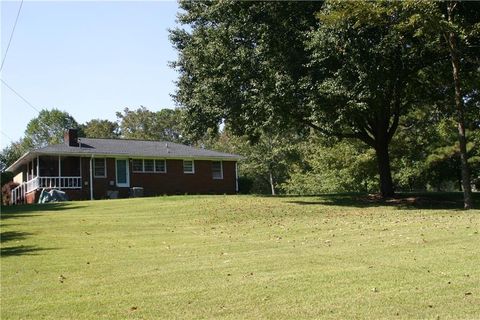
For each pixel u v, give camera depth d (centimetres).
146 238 1240
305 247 1039
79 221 1584
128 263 912
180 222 1574
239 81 2012
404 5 1541
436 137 3050
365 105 1770
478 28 1658
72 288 735
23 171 3634
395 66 1939
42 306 643
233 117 2184
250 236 1241
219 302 642
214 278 773
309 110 1970
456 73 1731
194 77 2406
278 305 622
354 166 3294
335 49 1777
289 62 1914
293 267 836
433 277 736
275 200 2128
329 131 2195
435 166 3200
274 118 2023
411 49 1875
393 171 3416
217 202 2058
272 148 4941
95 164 3222
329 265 842
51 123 7706
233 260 914
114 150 3300
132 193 3206
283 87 1883
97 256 991
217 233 1319
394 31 1723
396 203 2058
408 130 3175
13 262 942
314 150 4366
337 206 1930
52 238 1256
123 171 3297
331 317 572
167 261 924
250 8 1984
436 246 982
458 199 2166
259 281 744
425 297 638
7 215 1791
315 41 1769
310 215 1688
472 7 1902
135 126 7006
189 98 2408
